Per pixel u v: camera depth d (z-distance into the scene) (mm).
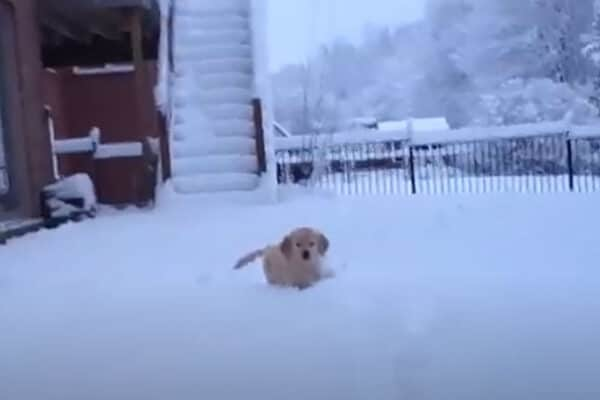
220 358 2943
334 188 13805
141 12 11938
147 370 2846
